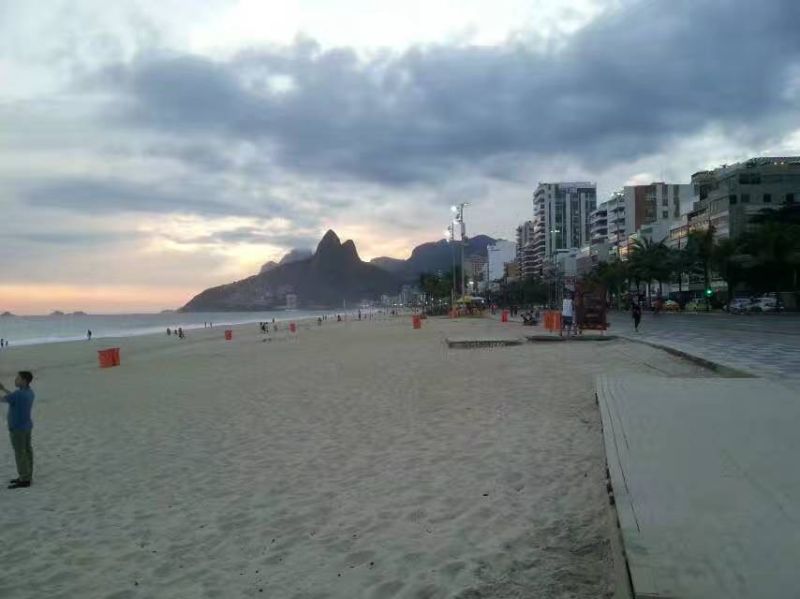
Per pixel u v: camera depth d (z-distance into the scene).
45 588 5.38
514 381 15.85
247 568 5.45
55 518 7.38
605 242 152.00
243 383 19.94
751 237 70.44
